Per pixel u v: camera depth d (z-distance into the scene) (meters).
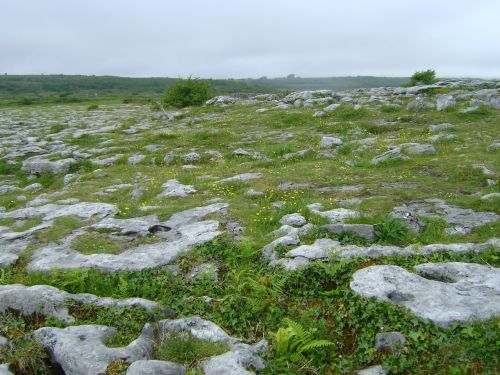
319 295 9.97
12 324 9.16
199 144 29.53
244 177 20.19
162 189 19.61
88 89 181.88
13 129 45.78
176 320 9.06
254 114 39.75
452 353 7.57
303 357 7.88
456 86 43.50
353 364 7.79
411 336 7.98
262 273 11.16
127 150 29.59
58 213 16.45
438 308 8.64
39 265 12.12
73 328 8.85
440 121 29.42
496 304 8.62
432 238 12.38
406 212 13.69
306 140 28.11
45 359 8.17
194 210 15.87
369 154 22.97
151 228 14.52
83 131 40.41
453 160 19.56
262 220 14.52
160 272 11.55
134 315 9.55
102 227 14.55
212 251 12.41
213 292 10.60
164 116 48.03
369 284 9.70
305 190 17.56
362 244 12.06
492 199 14.45
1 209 19.39
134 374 7.22
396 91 43.16
